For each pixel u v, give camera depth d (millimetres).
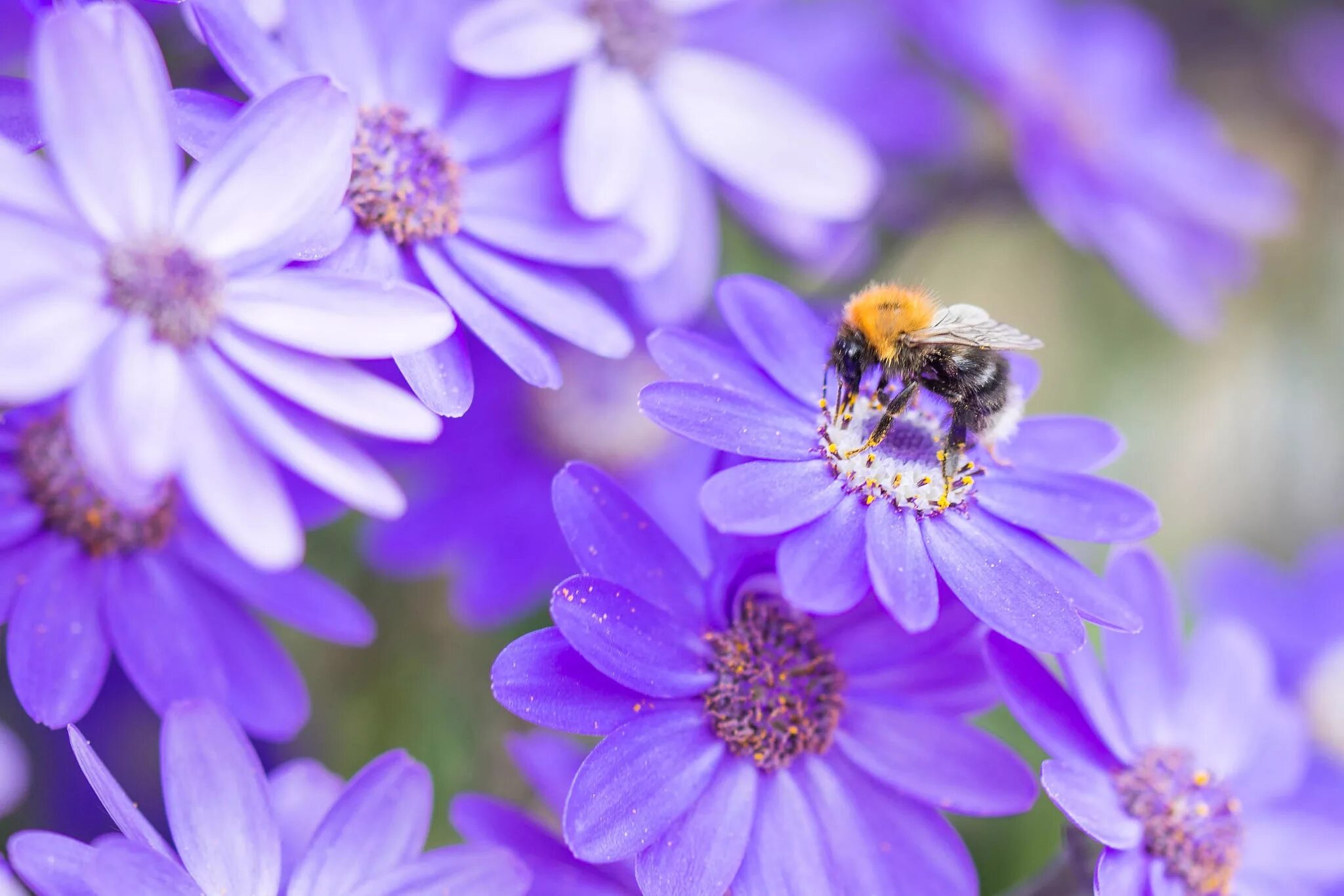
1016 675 258
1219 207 371
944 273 449
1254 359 478
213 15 257
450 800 312
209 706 252
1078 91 362
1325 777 288
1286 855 278
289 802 266
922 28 348
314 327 248
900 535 257
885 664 263
